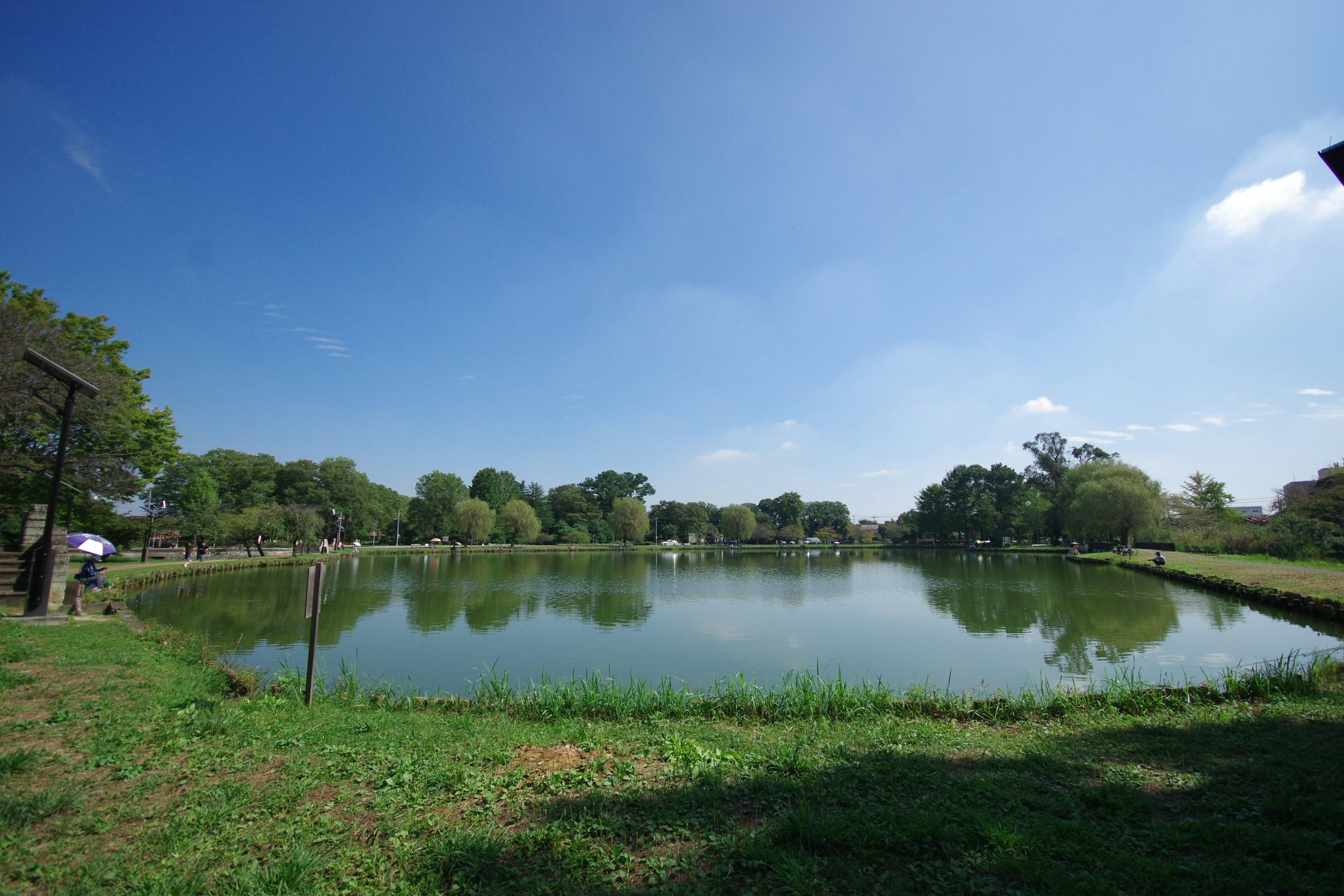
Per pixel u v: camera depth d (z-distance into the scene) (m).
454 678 13.86
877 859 3.87
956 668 14.91
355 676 11.29
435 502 91.12
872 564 59.16
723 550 96.25
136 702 7.27
